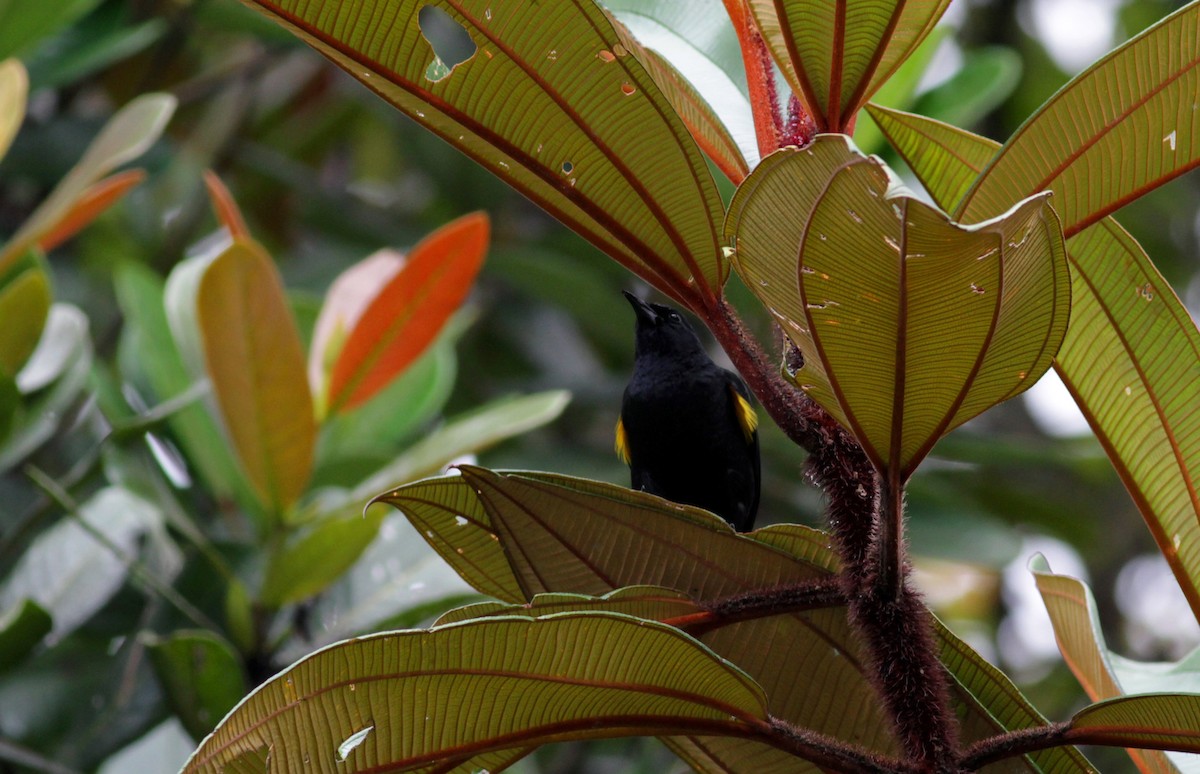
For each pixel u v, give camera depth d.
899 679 2.44
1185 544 2.56
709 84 2.57
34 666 2.82
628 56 2.25
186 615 2.81
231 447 2.84
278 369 2.74
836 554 2.52
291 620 2.80
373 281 2.83
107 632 2.86
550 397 2.78
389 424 2.91
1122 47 2.15
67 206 2.76
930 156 2.54
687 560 2.54
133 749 2.86
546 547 2.54
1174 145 2.30
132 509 2.87
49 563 2.85
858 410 2.22
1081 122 2.26
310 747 2.41
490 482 2.53
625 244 2.51
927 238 1.87
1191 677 2.59
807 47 2.38
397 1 2.27
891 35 2.33
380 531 2.83
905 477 2.31
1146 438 2.56
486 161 2.51
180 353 2.85
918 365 2.11
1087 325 2.55
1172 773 2.56
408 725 2.42
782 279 2.08
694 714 2.49
